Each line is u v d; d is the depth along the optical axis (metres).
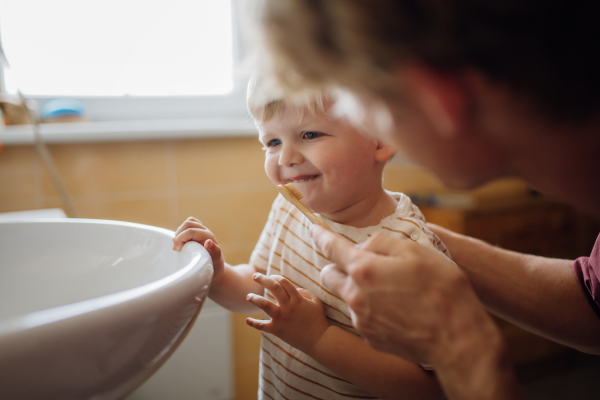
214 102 1.58
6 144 1.17
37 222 0.58
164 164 1.33
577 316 0.65
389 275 0.35
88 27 1.41
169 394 1.25
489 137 0.30
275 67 0.32
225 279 0.68
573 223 1.66
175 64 1.51
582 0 0.25
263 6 0.30
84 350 0.26
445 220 1.46
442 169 0.33
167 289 0.31
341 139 0.55
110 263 0.55
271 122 0.56
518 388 0.34
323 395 0.60
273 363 0.65
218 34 1.51
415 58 0.27
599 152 0.30
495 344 0.34
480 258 0.69
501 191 1.68
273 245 0.69
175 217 1.35
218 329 1.28
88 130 1.22
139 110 1.50
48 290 0.54
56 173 1.17
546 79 0.26
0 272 0.55
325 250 0.40
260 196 1.44
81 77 1.43
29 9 1.34
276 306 0.55
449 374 0.34
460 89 0.28
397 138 0.33
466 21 0.26
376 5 0.27
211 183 1.38
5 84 1.36
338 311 0.59
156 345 0.31
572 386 1.62
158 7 1.46
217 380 1.29
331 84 0.32
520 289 0.67
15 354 0.23
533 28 0.25
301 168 0.57
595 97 0.27
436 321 0.34
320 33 0.29
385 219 0.59
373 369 0.54
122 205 1.30
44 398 0.25
